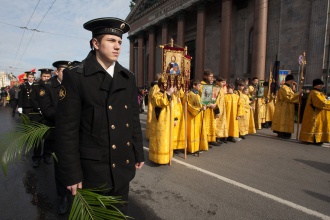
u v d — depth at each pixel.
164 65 4.49
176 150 5.91
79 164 1.60
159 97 4.48
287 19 16.30
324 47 14.09
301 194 3.57
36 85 4.48
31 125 2.03
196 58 21.94
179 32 24.59
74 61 3.62
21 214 3.01
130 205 3.22
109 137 1.63
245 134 7.40
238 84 7.34
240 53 20.02
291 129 7.27
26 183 3.94
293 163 5.02
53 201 3.35
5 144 1.76
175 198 3.44
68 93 1.58
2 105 20.81
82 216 1.46
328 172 4.50
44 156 4.87
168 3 26.23
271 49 17.31
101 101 1.63
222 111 6.46
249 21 19.20
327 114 6.44
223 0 18.97
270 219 2.90
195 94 5.21
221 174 4.36
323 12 14.09
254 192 3.63
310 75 14.67
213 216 2.96
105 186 1.64
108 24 1.66
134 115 1.95
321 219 2.91
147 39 34.66
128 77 1.82
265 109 9.48
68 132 1.56
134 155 1.93
